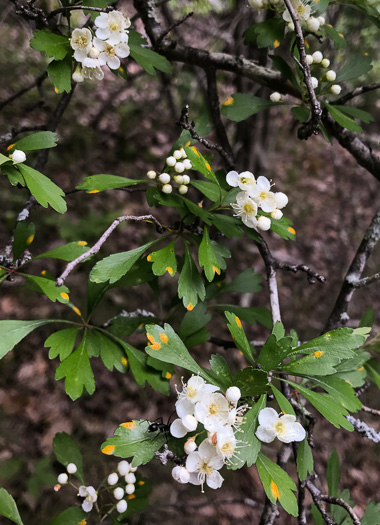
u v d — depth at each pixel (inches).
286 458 8.5
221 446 4.9
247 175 6.7
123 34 6.8
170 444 6.0
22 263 7.6
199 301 8.4
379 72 24.1
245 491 19.6
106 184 6.9
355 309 26.0
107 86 30.5
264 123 18.7
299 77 8.3
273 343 5.8
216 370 5.7
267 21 8.5
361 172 33.3
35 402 19.7
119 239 24.2
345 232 30.0
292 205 29.9
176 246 23.6
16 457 17.7
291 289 26.4
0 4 15.2
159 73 19.6
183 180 7.3
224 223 7.3
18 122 25.1
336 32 8.9
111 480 8.0
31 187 6.5
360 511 19.3
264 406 5.5
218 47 17.6
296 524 18.8
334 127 9.9
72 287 21.5
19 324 7.0
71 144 27.1
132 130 29.6
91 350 7.2
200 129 8.5
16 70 26.5
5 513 7.1
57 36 6.9
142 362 7.2
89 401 20.5
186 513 18.4
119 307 22.0
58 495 16.8
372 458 21.4
